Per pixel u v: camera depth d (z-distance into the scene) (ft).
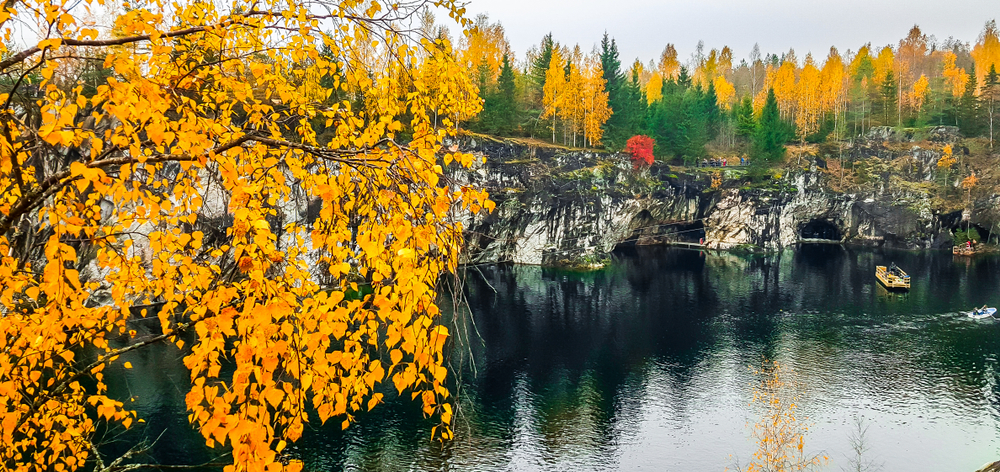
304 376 11.05
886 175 297.74
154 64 12.34
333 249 12.23
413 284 9.80
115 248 13.56
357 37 14.34
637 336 139.54
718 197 287.89
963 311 160.86
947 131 308.40
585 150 250.57
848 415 98.84
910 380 112.88
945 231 281.13
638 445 87.71
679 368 119.14
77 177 10.42
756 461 83.97
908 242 283.79
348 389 11.68
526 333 140.36
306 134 15.19
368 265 11.85
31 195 10.31
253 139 10.77
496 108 227.40
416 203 10.77
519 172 225.97
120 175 11.17
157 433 72.64
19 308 15.15
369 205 12.13
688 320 153.17
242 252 10.10
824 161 311.06
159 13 13.03
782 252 272.72
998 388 108.99
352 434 84.23
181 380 85.56
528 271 219.00
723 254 266.77
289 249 13.28
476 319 151.12
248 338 9.95
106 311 14.49
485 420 93.76
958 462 85.05
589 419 95.81
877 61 401.70
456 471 77.46
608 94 271.49
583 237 238.07
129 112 9.87
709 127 328.70
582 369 117.60
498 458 82.33
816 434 92.53
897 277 189.37
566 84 251.19
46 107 10.41
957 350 128.98
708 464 83.10
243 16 12.05
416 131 13.58
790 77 362.74
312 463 76.64
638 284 197.16
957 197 282.77
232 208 10.53
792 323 150.61
